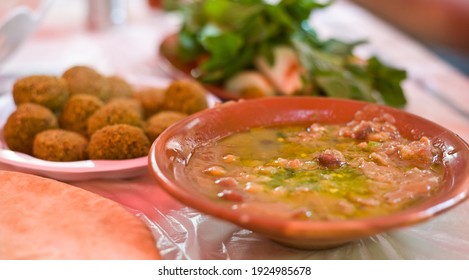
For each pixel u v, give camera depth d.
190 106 0.67
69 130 0.64
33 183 0.56
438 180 0.52
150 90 0.70
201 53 0.87
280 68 0.78
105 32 1.09
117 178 0.61
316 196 0.50
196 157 0.55
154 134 0.62
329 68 0.79
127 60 0.93
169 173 0.51
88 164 0.59
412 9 1.58
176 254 0.53
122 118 0.63
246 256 0.52
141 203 0.58
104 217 0.53
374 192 0.51
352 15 1.22
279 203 0.49
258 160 0.55
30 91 0.64
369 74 0.79
